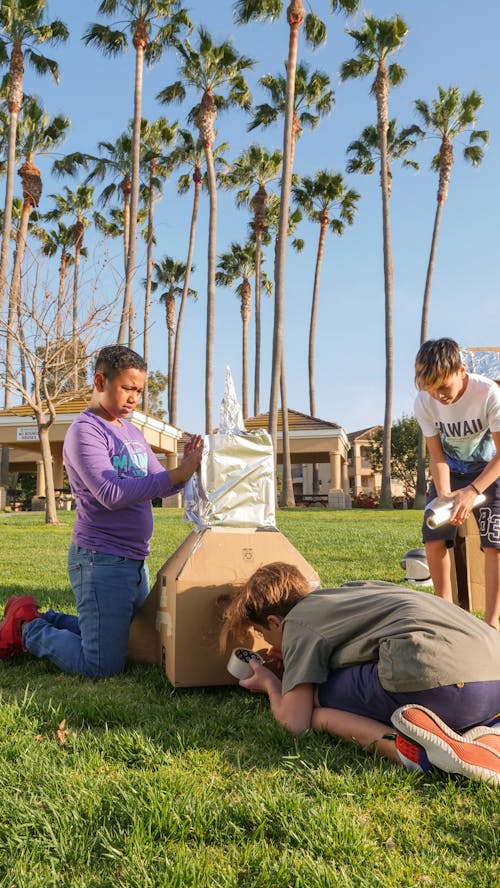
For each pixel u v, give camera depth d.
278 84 27.25
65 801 1.97
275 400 20.27
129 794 1.99
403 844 1.80
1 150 27.95
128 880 1.62
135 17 22.38
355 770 2.21
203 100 25.55
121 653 3.33
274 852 1.74
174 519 18.44
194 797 1.97
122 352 3.45
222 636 2.99
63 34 23.52
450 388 3.58
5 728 2.55
